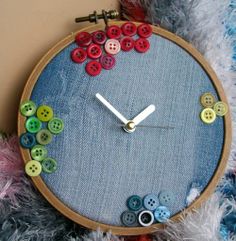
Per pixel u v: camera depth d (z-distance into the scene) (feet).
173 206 1.17
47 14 1.24
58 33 1.26
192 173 1.19
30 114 1.13
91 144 1.15
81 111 1.15
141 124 1.17
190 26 1.26
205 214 1.16
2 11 1.19
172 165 1.18
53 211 1.18
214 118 1.20
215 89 1.21
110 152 1.16
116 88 1.17
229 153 1.20
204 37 1.27
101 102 1.16
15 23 1.21
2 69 1.23
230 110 1.24
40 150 1.12
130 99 1.17
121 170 1.16
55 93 1.15
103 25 1.20
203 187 1.19
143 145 1.17
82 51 1.16
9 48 1.22
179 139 1.19
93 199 1.15
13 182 1.18
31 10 1.22
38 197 1.18
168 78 1.20
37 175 1.12
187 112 1.20
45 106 1.14
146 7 1.31
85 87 1.16
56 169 1.13
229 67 1.31
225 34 1.31
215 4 1.28
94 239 1.12
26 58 1.24
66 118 1.15
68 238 1.15
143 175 1.17
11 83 1.24
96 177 1.15
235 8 1.33
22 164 1.18
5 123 1.27
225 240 1.15
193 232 1.12
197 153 1.19
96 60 1.17
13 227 1.13
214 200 1.20
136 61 1.18
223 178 1.27
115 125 1.16
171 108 1.19
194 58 1.22
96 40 1.17
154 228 1.16
